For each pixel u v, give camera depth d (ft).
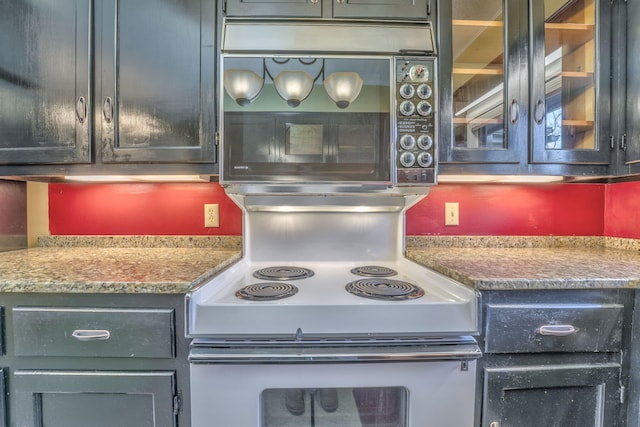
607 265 3.55
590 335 2.96
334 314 2.76
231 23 3.55
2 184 4.46
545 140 3.93
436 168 3.49
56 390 2.85
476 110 3.93
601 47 3.95
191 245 4.94
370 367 2.80
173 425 2.85
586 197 5.07
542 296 2.96
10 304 2.88
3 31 3.80
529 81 3.90
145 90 3.76
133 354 2.84
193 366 2.76
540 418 2.96
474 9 3.88
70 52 3.77
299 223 4.47
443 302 2.85
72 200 4.94
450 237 5.01
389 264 4.46
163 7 3.75
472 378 2.87
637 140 3.79
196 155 3.75
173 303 2.86
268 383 2.77
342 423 2.98
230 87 3.37
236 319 2.73
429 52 3.49
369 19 3.67
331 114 3.43
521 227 5.06
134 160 3.78
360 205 4.35
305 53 3.39
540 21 3.89
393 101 3.45
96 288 2.82
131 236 4.95
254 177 3.42
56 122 3.81
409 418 2.83
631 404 2.96
